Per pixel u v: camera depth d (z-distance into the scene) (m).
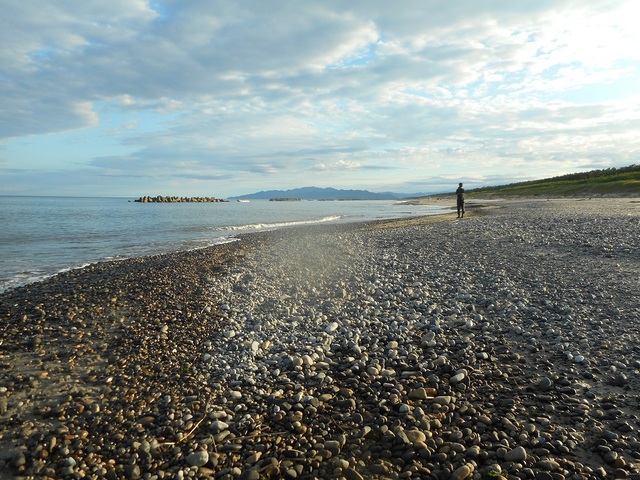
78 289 13.76
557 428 5.25
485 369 7.02
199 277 15.55
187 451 5.05
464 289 12.26
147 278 15.44
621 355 7.21
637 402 5.76
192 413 5.93
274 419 5.75
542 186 99.44
